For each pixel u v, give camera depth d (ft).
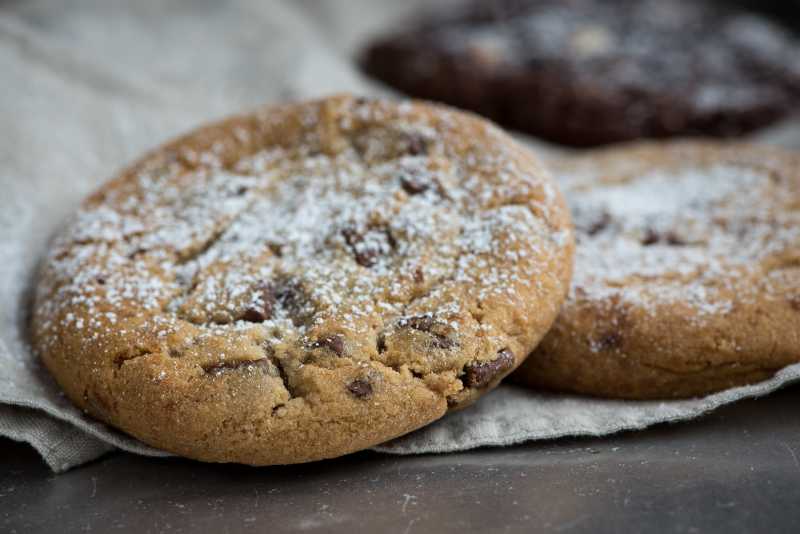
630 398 0.90
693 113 1.24
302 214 0.90
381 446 0.85
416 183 0.91
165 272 0.89
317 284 0.87
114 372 0.85
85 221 0.93
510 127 1.29
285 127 0.96
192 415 0.83
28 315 0.93
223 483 0.83
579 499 0.80
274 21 1.26
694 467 0.82
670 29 1.39
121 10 1.24
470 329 0.85
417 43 1.34
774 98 1.26
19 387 0.87
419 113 0.95
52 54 1.10
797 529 0.78
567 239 0.89
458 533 0.79
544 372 0.90
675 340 0.89
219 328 0.86
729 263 0.93
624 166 1.06
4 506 0.82
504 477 0.83
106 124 1.07
